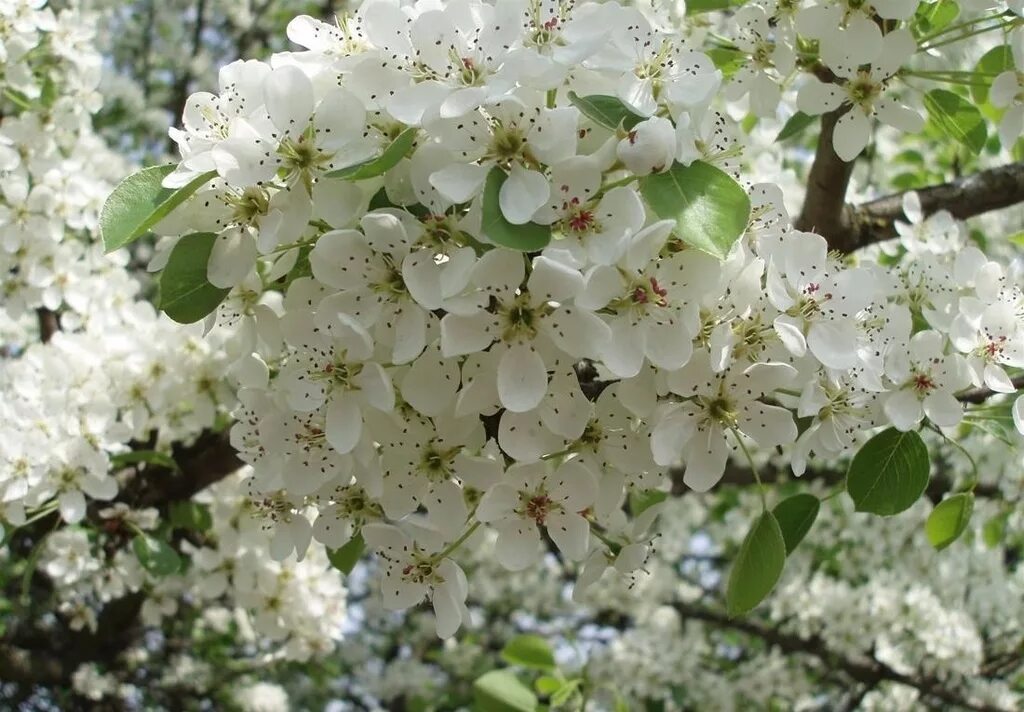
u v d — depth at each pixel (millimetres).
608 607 972
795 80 497
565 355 347
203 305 375
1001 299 430
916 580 848
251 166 353
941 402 400
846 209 528
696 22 525
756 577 381
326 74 365
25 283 545
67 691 891
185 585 642
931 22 467
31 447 484
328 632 560
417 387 353
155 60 1114
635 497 447
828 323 363
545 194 339
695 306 348
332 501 388
